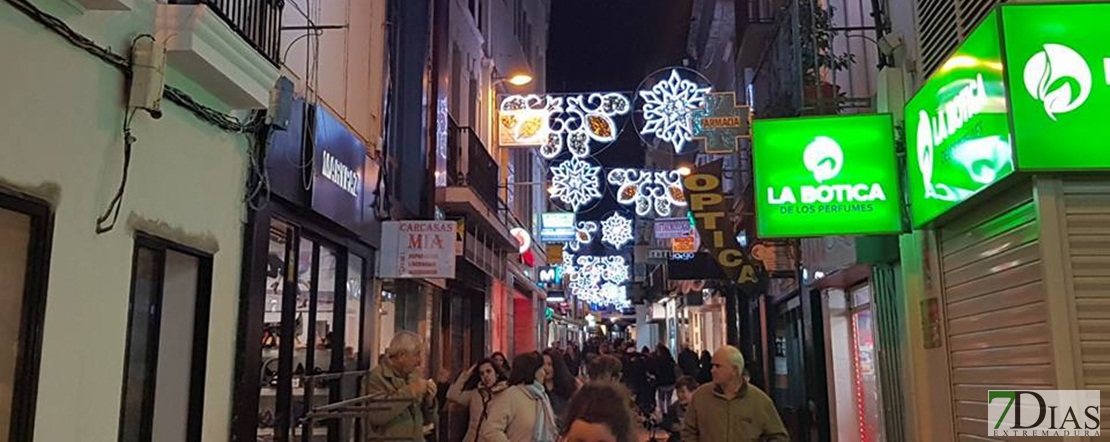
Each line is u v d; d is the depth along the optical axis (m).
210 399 5.25
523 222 22.50
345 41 8.20
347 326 8.23
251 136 5.82
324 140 7.16
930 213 5.74
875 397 8.70
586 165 16.78
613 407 2.46
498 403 5.52
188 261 5.18
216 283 5.33
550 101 13.20
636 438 2.47
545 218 26.31
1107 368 4.14
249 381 5.71
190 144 4.97
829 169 6.43
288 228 6.78
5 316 3.43
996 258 5.00
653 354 16.95
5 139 3.31
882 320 7.52
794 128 6.54
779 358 13.59
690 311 28.95
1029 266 4.53
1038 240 4.33
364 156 8.44
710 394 5.36
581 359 20.22
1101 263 4.24
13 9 3.38
